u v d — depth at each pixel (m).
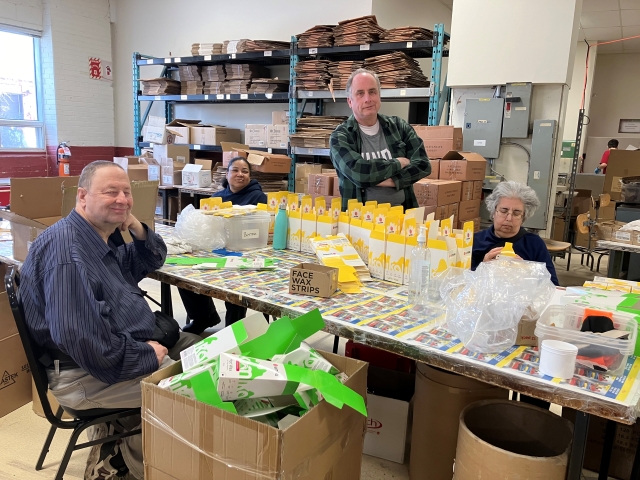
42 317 1.47
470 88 4.38
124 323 1.58
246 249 2.36
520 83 4.08
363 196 2.58
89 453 1.88
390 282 1.90
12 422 2.21
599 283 1.80
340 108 5.47
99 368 1.43
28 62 6.50
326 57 5.12
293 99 5.03
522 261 1.52
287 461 0.97
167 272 1.92
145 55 6.75
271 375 1.09
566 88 4.08
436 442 1.67
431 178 3.94
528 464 1.19
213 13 6.25
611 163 4.78
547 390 1.08
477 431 1.50
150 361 1.51
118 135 7.51
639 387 1.09
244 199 3.43
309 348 1.29
